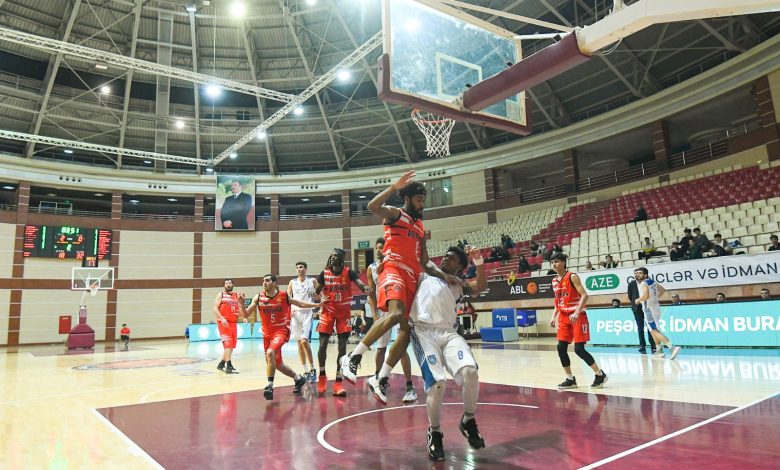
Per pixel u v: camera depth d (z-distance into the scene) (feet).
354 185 96.73
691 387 18.22
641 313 33.71
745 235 46.80
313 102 88.17
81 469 10.52
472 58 23.50
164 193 92.27
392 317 10.94
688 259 42.32
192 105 87.20
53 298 83.35
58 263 84.53
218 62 81.61
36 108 77.56
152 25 75.25
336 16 73.56
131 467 10.57
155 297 90.17
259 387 22.74
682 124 74.08
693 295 41.16
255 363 36.04
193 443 12.45
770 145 57.98
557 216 77.00
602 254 57.62
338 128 91.61
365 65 77.36
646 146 82.84
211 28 76.33
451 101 21.16
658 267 43.39
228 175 95.14
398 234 12.23
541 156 83.56
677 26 61.46
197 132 85.87
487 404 16.22
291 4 72.64
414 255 12.28
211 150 92.53
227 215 94.27
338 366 19.61
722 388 17.81
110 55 54.29
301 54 76.79
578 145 79.05
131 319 88.07
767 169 54.19
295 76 83.97
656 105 69.77
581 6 65.21
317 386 20.25
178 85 84.84
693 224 52.34
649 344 35.12
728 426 12.15
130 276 89.15
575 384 19.38
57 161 84.94
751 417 13.05
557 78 75.61
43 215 84.17
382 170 95.45
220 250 94.68
